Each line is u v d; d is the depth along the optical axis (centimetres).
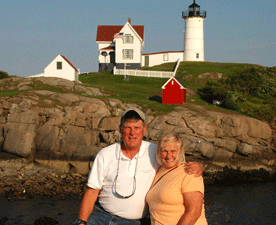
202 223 407
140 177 430
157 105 2980
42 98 2770
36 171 2334
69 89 3281
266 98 3747
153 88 4044
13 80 3503
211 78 4725
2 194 1798
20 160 2334
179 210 399
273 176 2456
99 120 2569
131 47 5384
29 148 2380
